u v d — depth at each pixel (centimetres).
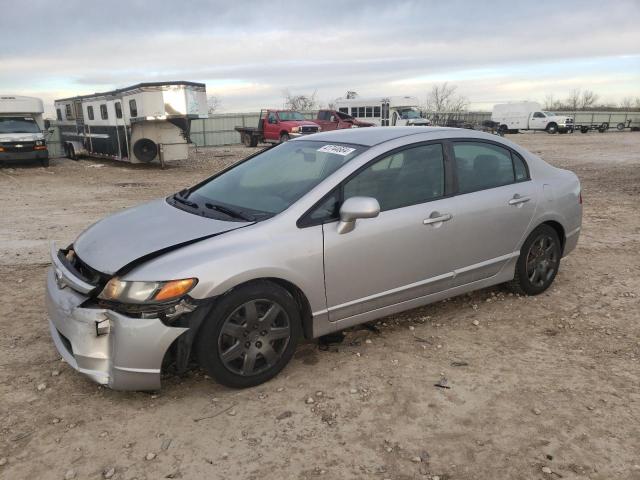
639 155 2145
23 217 951
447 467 271
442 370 367
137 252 321
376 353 390
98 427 303
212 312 315
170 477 263
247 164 454
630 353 391
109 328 306
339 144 413
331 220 357
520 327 436
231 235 330
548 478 262
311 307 354
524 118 4497
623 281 546
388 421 309
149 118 1778
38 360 381
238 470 269
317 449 285
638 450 283
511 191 453
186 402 328
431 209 400
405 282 397
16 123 1966
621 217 876
